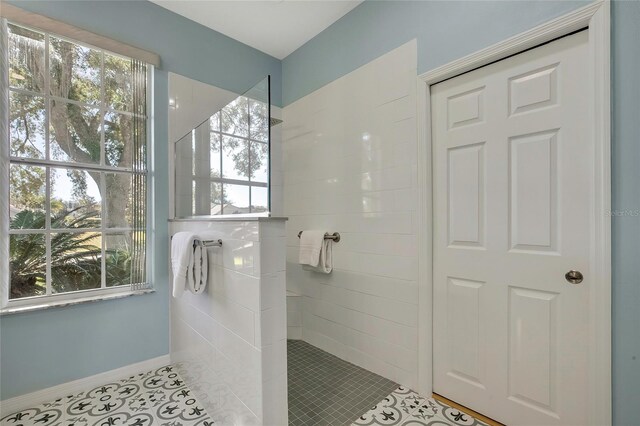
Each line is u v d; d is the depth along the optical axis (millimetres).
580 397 1259
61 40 1764
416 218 1750
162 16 2117
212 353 1561
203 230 1685
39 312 1669
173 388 1810
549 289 1338
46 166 1725
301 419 1528
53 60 1745
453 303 1661
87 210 1858
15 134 1633
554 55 1315
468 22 1533
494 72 1492
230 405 1399
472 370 1586
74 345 1769
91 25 1827
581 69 1246
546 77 1337
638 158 1102
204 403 1633
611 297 1156
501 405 1484
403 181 1816
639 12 1102
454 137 1649
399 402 1671
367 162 2029
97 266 1893
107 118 1921
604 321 1164
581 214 1250
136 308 1988
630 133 1117
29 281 1679
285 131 2766
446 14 1618
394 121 1866
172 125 2160
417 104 1747
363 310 2061
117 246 1962
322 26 2338
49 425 1483
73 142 1810
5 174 1601
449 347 1679
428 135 1718
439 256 1718
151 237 2076
